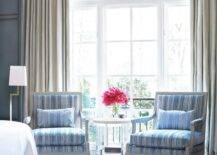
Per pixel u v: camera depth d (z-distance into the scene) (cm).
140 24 519
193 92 447
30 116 498
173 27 509
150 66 517
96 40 530
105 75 530
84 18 535
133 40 521
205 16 461
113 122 429
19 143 315
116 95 452
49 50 512
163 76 509
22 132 326
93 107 534
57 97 480
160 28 508
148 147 392
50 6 511
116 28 526
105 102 457
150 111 518
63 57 516
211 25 461
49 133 417
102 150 500
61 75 514
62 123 455
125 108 515
